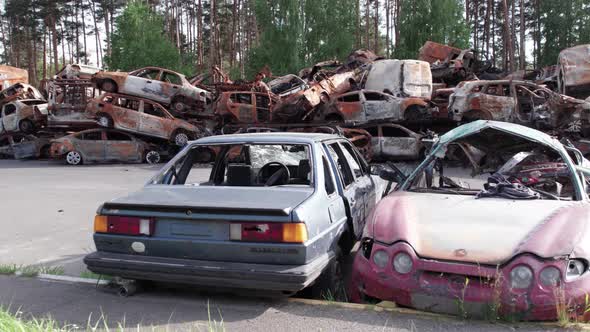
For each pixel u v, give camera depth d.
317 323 3.56
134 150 19.66
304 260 3.62
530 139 4.77
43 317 3.78
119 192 11.76
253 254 3.66
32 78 58.50
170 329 3.53
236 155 5.56
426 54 26.81
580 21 38.84
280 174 4.88
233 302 4.03
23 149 22.02
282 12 35.59
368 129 17.97
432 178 5.10
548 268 3.30
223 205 3.77
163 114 20.30
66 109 21.05
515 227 3.69
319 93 17.61
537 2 41.88
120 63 38.88
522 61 34.22
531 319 3.30
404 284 3.61
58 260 5.98
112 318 3.76
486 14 47.62
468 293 3.44
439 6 36.44
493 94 16.44
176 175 4.93
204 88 22.23
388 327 3.43
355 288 3.94
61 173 16.19
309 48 37.75
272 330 3.47
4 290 4.44
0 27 65.12
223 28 57.16
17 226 8.07
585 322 3.28
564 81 18.55
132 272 3.89
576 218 3.71
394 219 3.99
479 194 4.48
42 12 54.34
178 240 3.81
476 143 5.43
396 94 18.62
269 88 20.33
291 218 3.61
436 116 18.05
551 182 4.77
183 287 4.43
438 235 3.74
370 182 6.11
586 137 15.16
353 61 23.19
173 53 39.19
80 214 9.07
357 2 39.41
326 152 4.82
